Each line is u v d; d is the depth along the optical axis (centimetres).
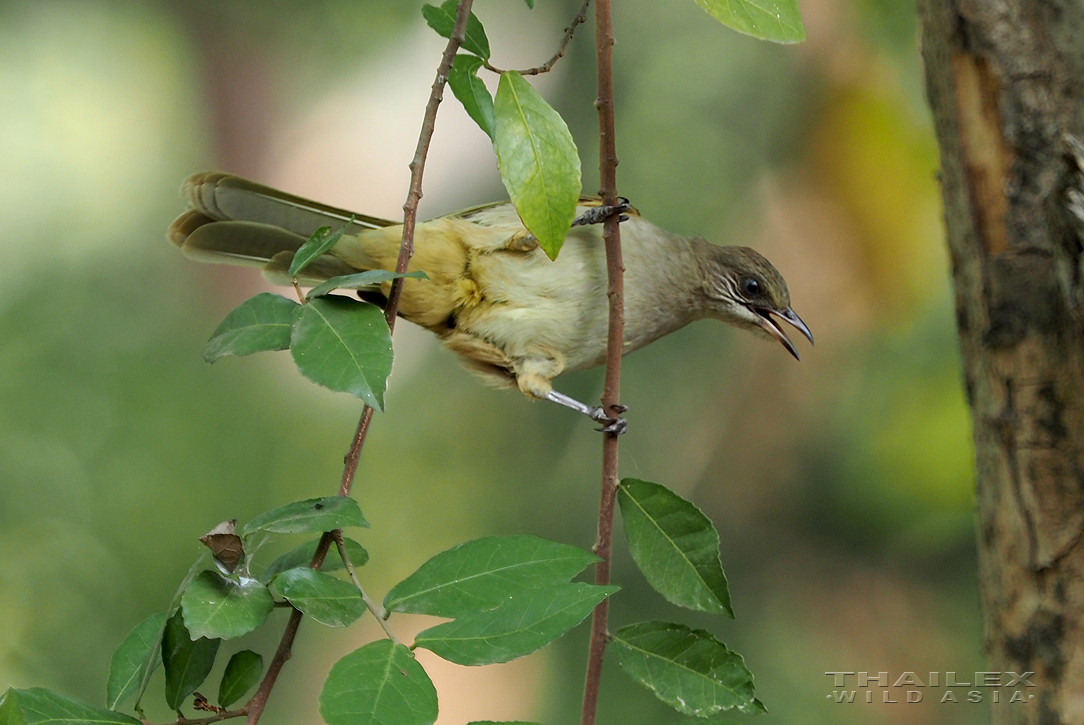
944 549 1106
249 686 400
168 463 1150
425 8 459
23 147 1288
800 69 1066
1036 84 486
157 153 1363
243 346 418
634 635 458
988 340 491
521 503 1234
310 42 1473
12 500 1096
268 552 1111
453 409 1327
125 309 1246
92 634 1066
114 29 1359
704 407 1178
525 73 460
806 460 1154
